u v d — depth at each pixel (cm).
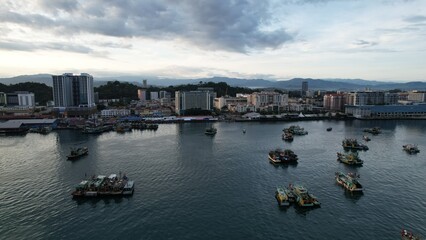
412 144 18700
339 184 11494
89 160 15300
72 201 9969
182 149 17925
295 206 9494
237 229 8075
